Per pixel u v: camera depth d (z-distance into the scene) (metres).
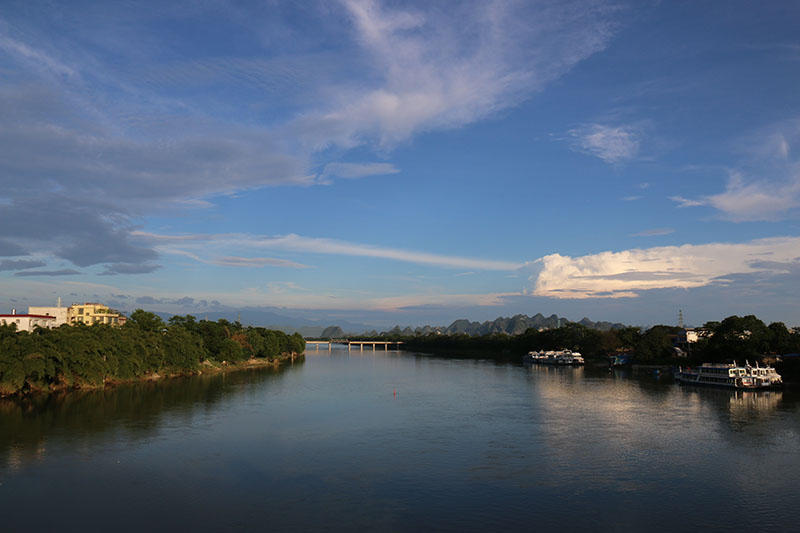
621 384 156.88
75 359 117.12
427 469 63.00
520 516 48.81
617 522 47.62
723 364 160.50
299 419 93.88
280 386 147.12
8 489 54.59
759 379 141.75
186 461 65.31
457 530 45.56
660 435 81.38
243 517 47.91
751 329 176.50
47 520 46.88
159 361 148.62
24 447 70.88
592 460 67.12
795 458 68.25
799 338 176.50
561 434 82.00
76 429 82.12
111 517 47.62
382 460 66.75
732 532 45.66
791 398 124.69
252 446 73.25
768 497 53.94
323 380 168.38
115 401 110.25
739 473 61.91
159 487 55.69
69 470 60.97
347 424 89.50
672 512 50.00
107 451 69.31
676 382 162.75
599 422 92.12
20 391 110.38
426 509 50.31
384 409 106.19
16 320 172.75
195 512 48.97
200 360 190.38
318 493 54.41
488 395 130.00
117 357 131.50
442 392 136.12
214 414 97.50
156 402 110.62
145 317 164.00
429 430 84.88
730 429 85.94
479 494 54.50
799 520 48.25
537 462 66.12
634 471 62.59
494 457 68.44
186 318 196.88
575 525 46.91
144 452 69.12
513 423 91.06
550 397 125.88
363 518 47.94
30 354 108.69
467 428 86.69
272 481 58.12
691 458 68.06
